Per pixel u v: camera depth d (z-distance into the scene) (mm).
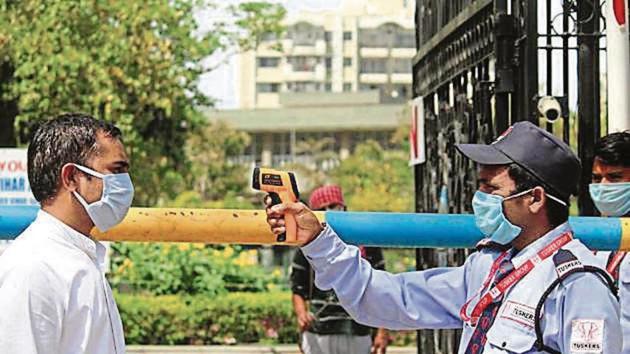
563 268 3691
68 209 3648
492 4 6031
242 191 52781
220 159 52250
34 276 3441
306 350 8367
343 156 74375
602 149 4883
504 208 3836
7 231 4246
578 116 5930
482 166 3916
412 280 4219
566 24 5871
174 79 22062
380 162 51688
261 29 24500
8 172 12250
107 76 20703
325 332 8250
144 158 23797
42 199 3670
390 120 73688
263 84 97562
